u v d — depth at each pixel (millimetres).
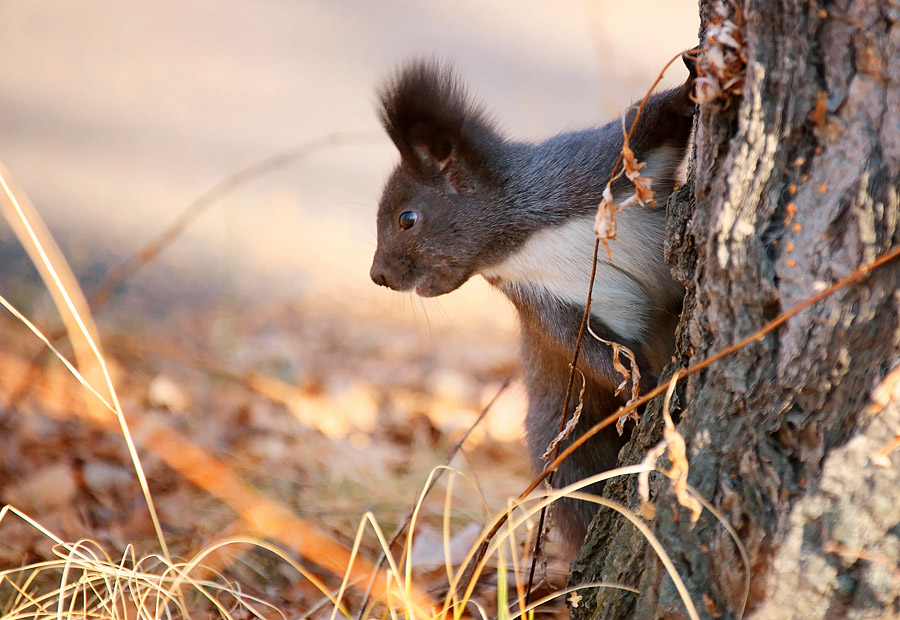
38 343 11086
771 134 4566
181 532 7758
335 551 7504
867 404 4285
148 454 8922
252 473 9055
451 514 8469
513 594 7055
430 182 7961
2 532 7383
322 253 17844
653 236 7234
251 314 15062
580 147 7664
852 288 4348
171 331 13406
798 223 4535
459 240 7859
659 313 7406
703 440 4820
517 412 11578
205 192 18969
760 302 4645
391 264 8125
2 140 19516
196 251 16797
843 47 4355
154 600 6539
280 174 20172
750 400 4664
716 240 4766
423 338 14680
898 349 4234
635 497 5246
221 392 11164
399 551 7730
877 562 4242
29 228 6188
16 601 6207
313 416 10867
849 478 4297
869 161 4301
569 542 8055
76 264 15219
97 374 10156
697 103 5414
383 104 7883
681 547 4840
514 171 7750
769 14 4516
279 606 6785
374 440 10711
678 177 7277
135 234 16781
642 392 7270
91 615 6023
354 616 6508
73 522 7672
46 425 9070
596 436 7926
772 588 4449
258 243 17641
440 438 10758
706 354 4934
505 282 7906
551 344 7652
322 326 14922
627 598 5160
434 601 6914
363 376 12773
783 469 4531
